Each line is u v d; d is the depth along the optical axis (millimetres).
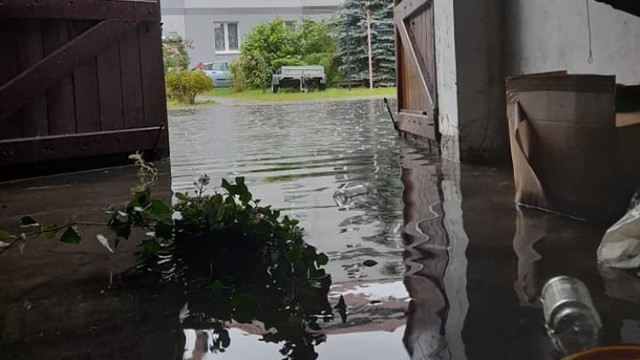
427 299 1776
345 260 2178
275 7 19547
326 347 1501
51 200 3557
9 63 4391
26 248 2504
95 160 4828
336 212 2934
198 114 10117
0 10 4305
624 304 1671
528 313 1645
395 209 2943
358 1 16188
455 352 1442
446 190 3324
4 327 1711
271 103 12211
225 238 2174
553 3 3555
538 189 2752
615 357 1281
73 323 1727
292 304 1780
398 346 1487
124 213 2322
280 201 3225
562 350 1427
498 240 2336
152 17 5000
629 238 1987
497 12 4082
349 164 4430
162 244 2230
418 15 5004
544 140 2670
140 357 1503
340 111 9586
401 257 2191
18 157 4391
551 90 2588
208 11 19312
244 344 1541
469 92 4129
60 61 4562
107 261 2291
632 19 2928
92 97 4762
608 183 2438
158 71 5078
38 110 4516
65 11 4555
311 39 16891
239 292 1894
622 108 2707
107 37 4781
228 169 4449
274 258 2098
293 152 5219
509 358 1404
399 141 5656
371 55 15820
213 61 19188
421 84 4988
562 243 2256
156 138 5086
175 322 1702
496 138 4184
